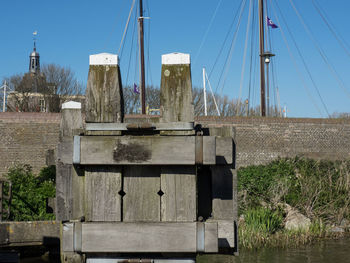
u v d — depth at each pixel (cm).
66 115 566
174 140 327
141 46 2220
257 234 1023
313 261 847
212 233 324
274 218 1109
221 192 353
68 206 481
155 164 327
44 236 648
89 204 338
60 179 483
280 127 1678
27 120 1492
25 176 1130
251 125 1658
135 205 339
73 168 349
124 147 328
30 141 1487
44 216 873
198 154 325
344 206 1255
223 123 1642
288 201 1277
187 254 337
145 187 340
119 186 338
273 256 888
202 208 365
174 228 326
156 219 338
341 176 1363
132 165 339
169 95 350
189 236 325
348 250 942
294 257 878
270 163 1584
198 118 1623
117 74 354
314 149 1689
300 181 1330
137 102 3897
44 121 1497
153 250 326
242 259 864
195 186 334
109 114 352
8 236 632
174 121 348
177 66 351
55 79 3491
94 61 355
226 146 340
